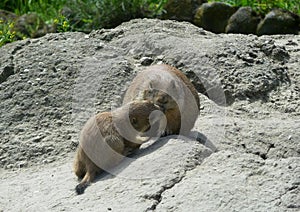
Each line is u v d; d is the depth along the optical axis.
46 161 20.19
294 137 19.55
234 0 34.84
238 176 17.16
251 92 22.95
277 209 16.09
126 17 33.25
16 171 19.95
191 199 16.44
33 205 17.23
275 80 23.58
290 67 24.70
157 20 27.20
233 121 20.84
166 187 17.03
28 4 37.06
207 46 24.64
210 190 16.61
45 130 21.48
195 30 26.69
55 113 22.05
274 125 20.45
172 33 25.80
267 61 24.38
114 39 25.52
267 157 19.05
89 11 33.50
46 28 33.00
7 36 29.22
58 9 35.84
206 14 33.38
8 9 38.00
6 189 18.38
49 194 17.75
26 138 21.17
